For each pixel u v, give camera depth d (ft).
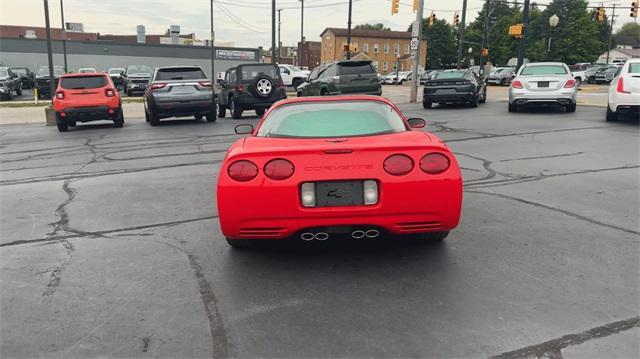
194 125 52.95
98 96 50.65
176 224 18.15
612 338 9.91
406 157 13.02
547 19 295.07
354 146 13.09
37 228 18.01
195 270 13.84
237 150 13.69
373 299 11.85
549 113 54.39
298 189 12.88
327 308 11.44
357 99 16.71
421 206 12.98
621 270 13.24
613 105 43.14
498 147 33.45
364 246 15.47
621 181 23.30
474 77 69.36
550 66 54.85
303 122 15.33
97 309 11.60
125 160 32.22
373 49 315.17
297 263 14.24
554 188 22.15
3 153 37.09
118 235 17.01
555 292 12.00
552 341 9.84
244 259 14.62
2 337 10.44
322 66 69.87
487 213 18.53
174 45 195.00
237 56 203.31
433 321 10.73
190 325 10.78
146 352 9.76
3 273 13.83
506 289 12.22
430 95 66.23
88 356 9.67
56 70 122.62
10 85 106.93
